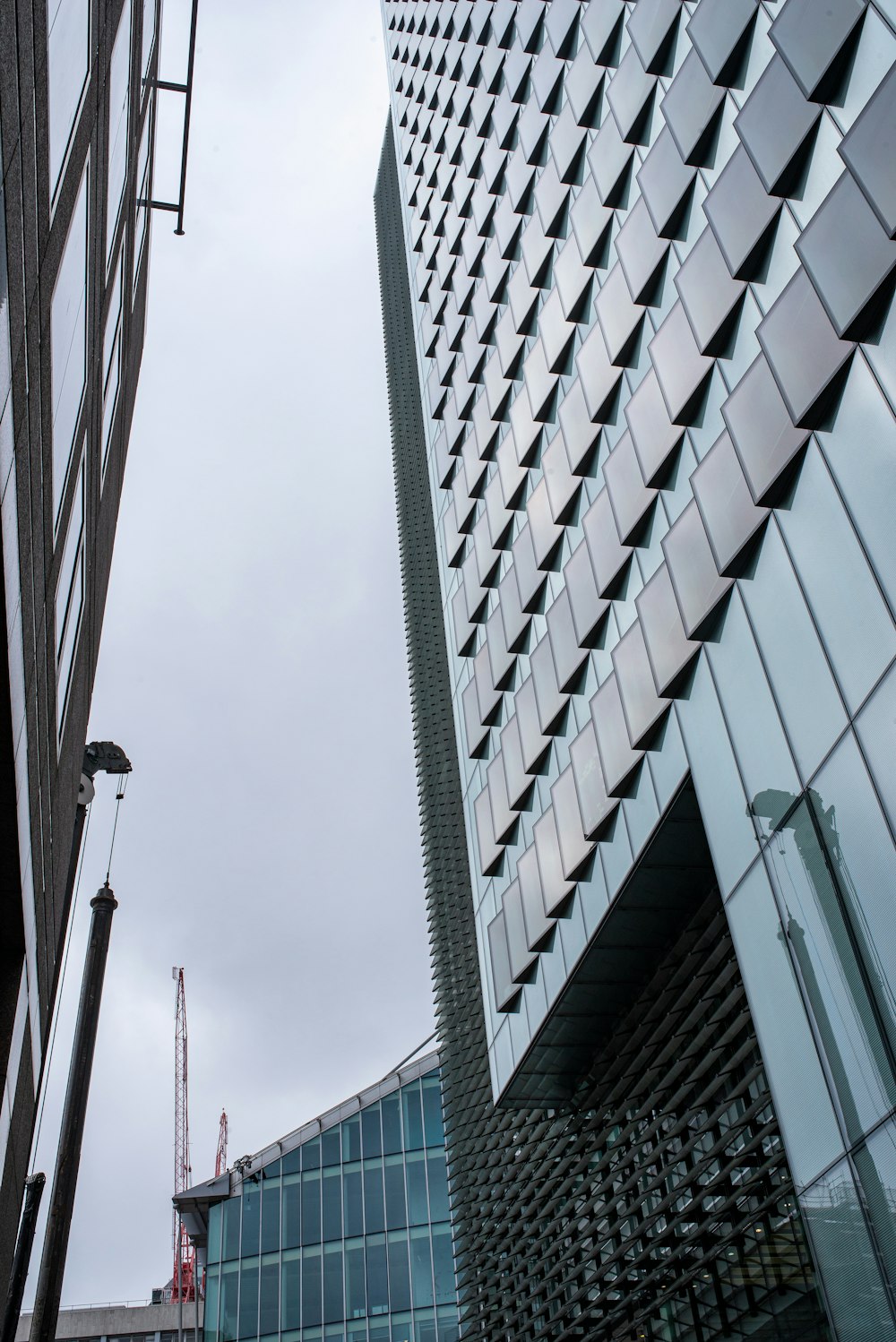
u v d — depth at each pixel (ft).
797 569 51.16
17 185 29.19
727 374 62.80
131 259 78.95
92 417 58.90
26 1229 46.93
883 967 40.88
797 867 48.55
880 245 45.98
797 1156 46.52
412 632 200.54
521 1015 93.30
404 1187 191.52
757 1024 51.03
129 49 63.77
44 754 46.80
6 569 31.65
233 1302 186.19
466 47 154.81
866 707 44.19
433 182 167.84
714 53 66.49
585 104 101.19
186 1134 440.45
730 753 57.00
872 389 46.26
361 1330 179.22
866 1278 40.40
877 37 48.88
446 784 167.94
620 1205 87.25
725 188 62.34
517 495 112.37
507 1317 113.50
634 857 71.92
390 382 290.15
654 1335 82.38
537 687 97.25
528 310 114.83
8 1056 43.19
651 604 68.95
